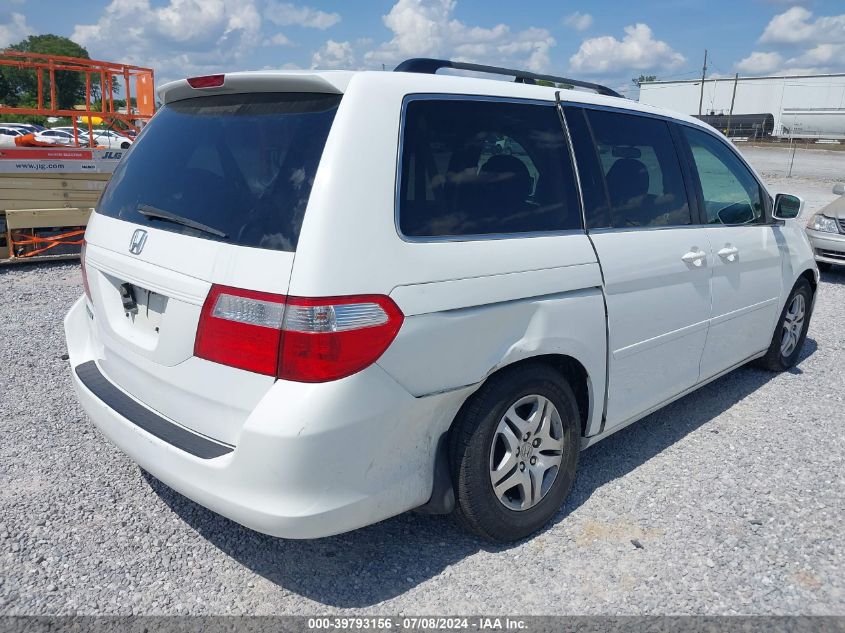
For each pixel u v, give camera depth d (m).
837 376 5.24
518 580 2.82
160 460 2.55
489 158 2.85
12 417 4.24
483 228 2.75
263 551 3.00
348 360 2.29
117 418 2.76
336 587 2.77
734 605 2.68
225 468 2.34
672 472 3.71
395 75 2.64
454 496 2.83
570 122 3.25
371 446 2.42
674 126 3.90
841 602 2.71
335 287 2.27
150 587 2.74
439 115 2.71
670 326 3.68
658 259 3.50
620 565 2.92
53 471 3.60
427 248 2.52
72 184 9.09
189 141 2.86
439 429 2.70
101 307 3.02
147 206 2.81
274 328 2.26
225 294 2.36
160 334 2.59
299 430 2.24
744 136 54.91
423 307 2.47
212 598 2.69
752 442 4.08
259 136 2.58
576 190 3.18
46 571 2.81
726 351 4.33
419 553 2.99
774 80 58.56
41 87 9.91
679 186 3.84
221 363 2.39
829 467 3.77
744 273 4.30
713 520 3.25
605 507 3.36
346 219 2.33
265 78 2.59
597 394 3.29
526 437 2.99
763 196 4.64
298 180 2.38
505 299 2.73
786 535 3.13
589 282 3.10
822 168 28.69
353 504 2.42
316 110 2.50
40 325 6.25
